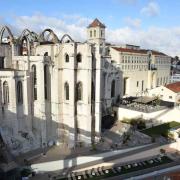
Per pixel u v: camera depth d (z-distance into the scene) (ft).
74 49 206.69
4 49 207.82
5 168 156.66
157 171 175.52
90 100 210.38
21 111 198.80
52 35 244.01
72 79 209.15
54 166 173.68
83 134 214.48
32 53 228.43
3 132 183.52
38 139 203.62
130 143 212.84
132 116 268.62
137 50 370.73
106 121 257.96
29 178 161.38
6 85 187.62
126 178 166.50
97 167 177.68
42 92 205.05
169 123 266.57
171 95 309.01
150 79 373.40
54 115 216.95
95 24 333.62
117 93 307.58
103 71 269.85
